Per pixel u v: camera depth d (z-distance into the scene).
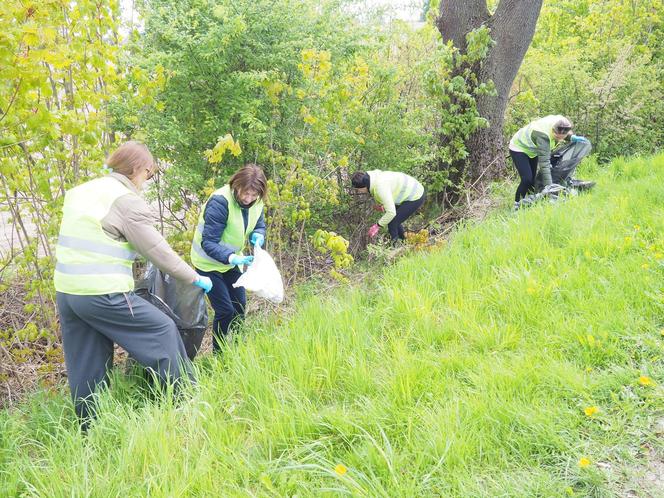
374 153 6.86
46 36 3.22
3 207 4.74
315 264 6.36
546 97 8.82
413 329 3.73
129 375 3.54
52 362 4.50
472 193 7.50
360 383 3.17
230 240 3.96
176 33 5.19
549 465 2.53
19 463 2.75
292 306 4.89
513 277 4.12
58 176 4.51
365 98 6.76
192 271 3.20
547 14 12.45
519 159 6.68
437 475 2.49
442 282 4.43
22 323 5.13
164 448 2.66
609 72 8.86
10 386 4.30
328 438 2.79
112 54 4.48
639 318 3.44
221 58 5.31
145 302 3.14
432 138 7.47
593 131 8.69
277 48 5.54
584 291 3.86
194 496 2.45
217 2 5.59
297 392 3.15
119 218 2.95
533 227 5.14
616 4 10.79
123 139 5.40
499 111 7.79
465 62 7.66
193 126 5.66
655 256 4.08
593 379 2.98
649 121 8.88
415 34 7.61
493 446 2.63
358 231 7.00
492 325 3.54
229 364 3.51
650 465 2.47
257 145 5.51
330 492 2.40
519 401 2.82
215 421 2.92
